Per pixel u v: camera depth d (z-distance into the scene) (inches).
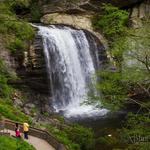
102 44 2220.7
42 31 2121.1
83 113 1883.6
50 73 2054.6
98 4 2396.7
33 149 1273.4
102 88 1167.0
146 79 1167.0
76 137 1456.7
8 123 1467.8
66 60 2155.5
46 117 1777.8
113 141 1390.3
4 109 1595.7
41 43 2044.8
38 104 1926.7
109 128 1648.6
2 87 1786.4
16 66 1925.4
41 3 2442.2
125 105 1849.2
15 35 1987.0
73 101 2133.4
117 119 1750.7
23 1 2228.1
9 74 1873.8
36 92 1975.9
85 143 1419.8
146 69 1136.2
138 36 1139.3
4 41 1947.6
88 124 1713.8
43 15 2426.2
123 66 1168.8
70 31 2239.2
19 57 1940.2
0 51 1915.6
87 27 2372.0
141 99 1793.8
